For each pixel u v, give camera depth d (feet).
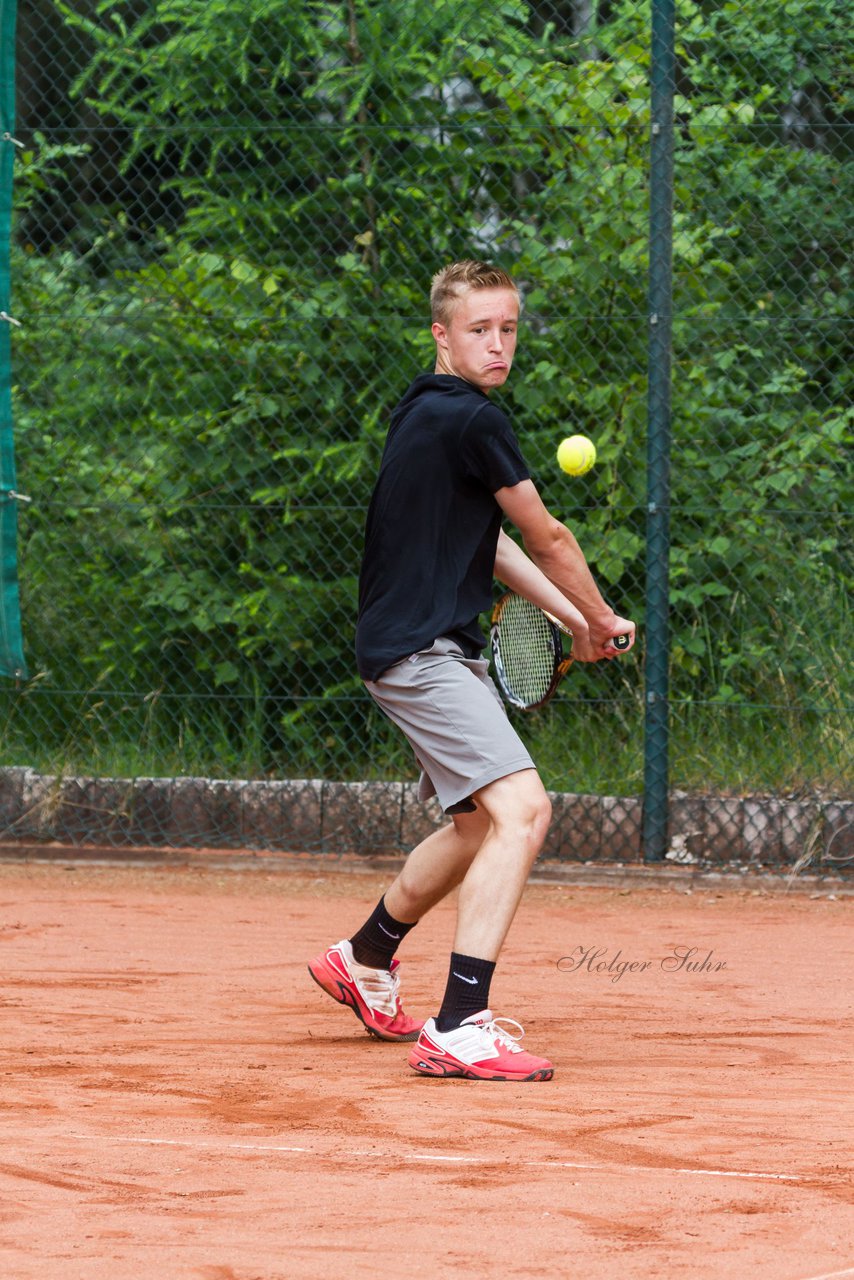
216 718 85.40
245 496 85.25
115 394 85.92
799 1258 23.75
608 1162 29.55
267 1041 43.34
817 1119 33.22
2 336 75.97
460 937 38.88
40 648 85.66
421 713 40.11
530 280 83.61
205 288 83.76
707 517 82.02
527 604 44.73
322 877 77.00
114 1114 33.60
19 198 90.89
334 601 83.76
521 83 80.28
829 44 81.15
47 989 50.80
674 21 73.97
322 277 85.25
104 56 87.30
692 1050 42.14
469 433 39.42
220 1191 27.58
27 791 82.12
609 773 79.05
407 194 81.87
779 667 79.71
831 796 76.13
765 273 81.87
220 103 84.69
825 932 63.98
